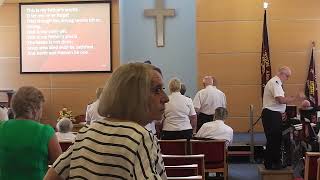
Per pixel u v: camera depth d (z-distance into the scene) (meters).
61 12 9.63
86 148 1.62
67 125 5.05
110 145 1.58
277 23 9.46
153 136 1.63
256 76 9.55
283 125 7.15
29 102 2.53
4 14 9.82
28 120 2.52
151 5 10.13
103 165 1.57
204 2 9.59
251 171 7.49
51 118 9.81
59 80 9.77
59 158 1.72
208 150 5.54
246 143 8.32
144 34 10.15
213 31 9.59
